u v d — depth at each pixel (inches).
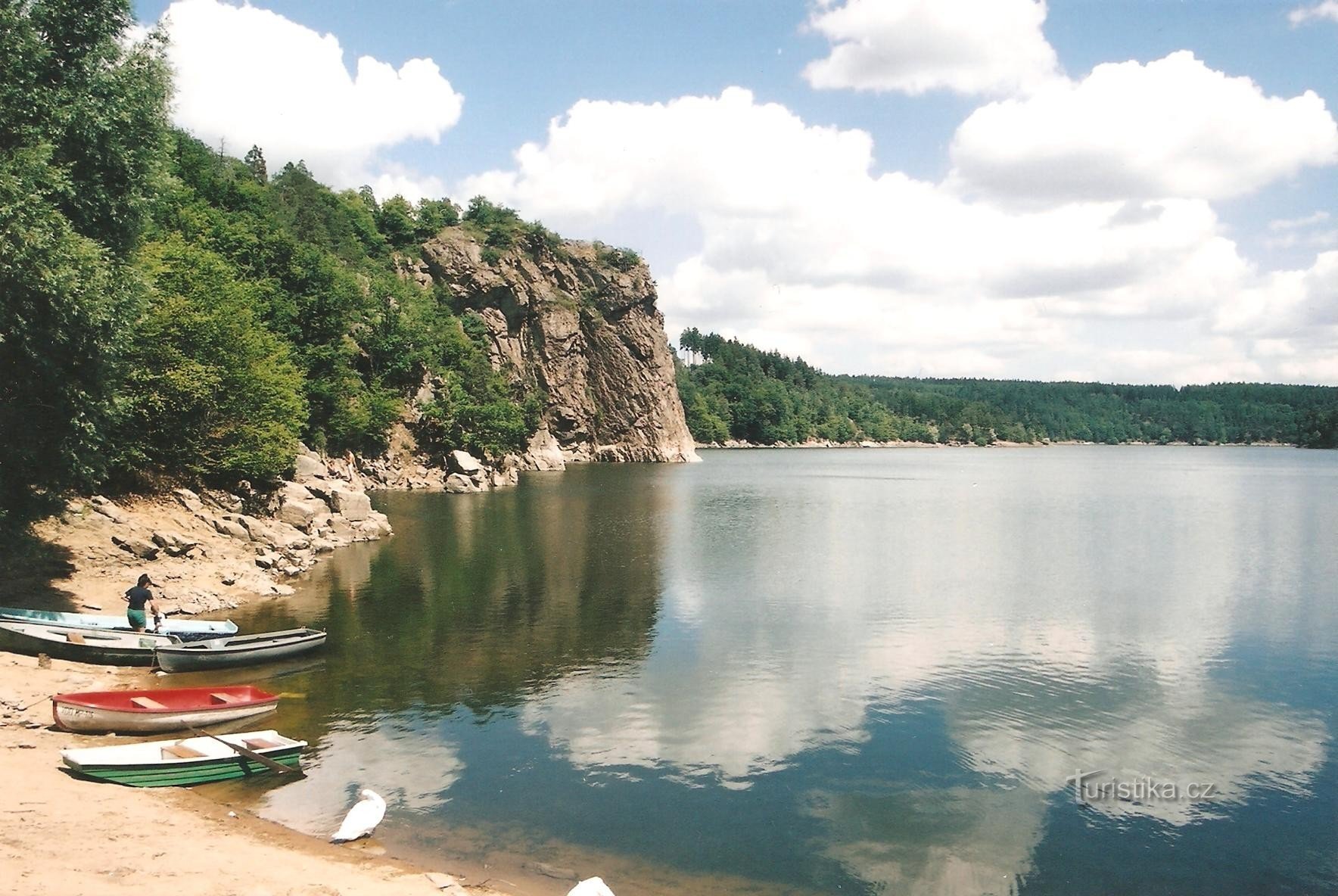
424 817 647.8
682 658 1141.1
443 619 1315.2
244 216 3474.4
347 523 2175.2
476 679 1021.2
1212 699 1010.7
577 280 7012.8
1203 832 679.7
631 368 7062.0
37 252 884.0
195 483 1814.7
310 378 3225.9
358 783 704.4
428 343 4446.4
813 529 2674.7
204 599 1295.5
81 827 546.0
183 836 560.7
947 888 583.2
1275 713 967.6
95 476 1097.4
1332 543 2453.2
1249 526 2881.4
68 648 940.6
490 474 4178.2
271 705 869.2
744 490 4224.9
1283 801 737.0
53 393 981.8
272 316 3031.5
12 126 932.6
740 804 701.9
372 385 3897.6
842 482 5049.2
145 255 1750.7
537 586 1601.9
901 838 653.9
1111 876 609.9
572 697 962.1
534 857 595.5
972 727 902.4
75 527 1363.2
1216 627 1379.2
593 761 781.9
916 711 951.0
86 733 731.4
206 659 995.3
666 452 7106.3
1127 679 1092.5
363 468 3718.0
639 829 650.2
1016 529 2753.4
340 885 513.7
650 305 7219.5
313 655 1103.0
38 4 958.4
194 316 1739.7
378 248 5979.3
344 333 3501.5
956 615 1445.6
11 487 1006.4
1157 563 2059.5
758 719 909.8
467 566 1804.9
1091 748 852.0
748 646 1213.7
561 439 6648.6
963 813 700.0
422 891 518.3
